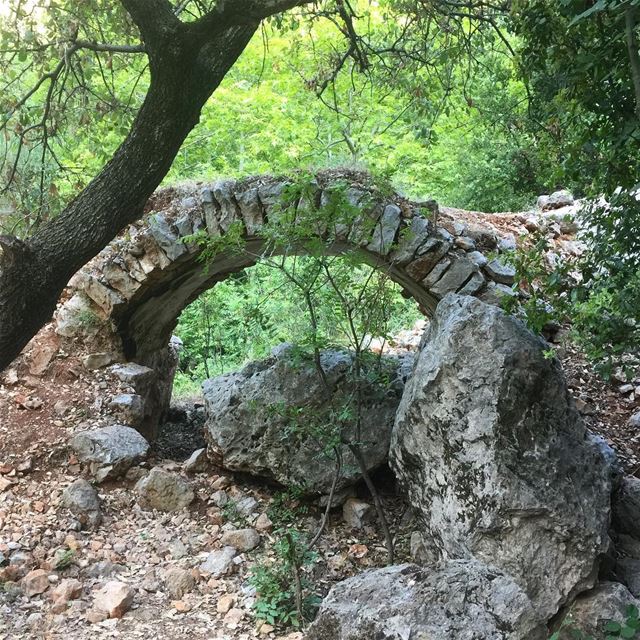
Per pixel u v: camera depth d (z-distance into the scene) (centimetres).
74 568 543
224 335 1317
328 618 326
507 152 1159
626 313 421
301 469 629
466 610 307
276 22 659
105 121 599
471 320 496
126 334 755
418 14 620
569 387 672
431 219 653
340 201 524
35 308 405
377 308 586
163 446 801
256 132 1433
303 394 641
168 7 380
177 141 413
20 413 683
